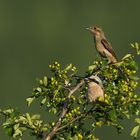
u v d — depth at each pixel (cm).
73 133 1266
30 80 7988
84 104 1294
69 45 9656
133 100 1231
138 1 10381
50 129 1266
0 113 1259
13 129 1251
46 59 9312
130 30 10081
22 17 9981
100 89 1284
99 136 5478
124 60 1310
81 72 9219
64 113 1274
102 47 1895
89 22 10306
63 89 1302
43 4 10169
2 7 10062
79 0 10475
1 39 9488
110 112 1225
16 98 7038
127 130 4850
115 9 10356
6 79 7769
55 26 10069
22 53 9156
